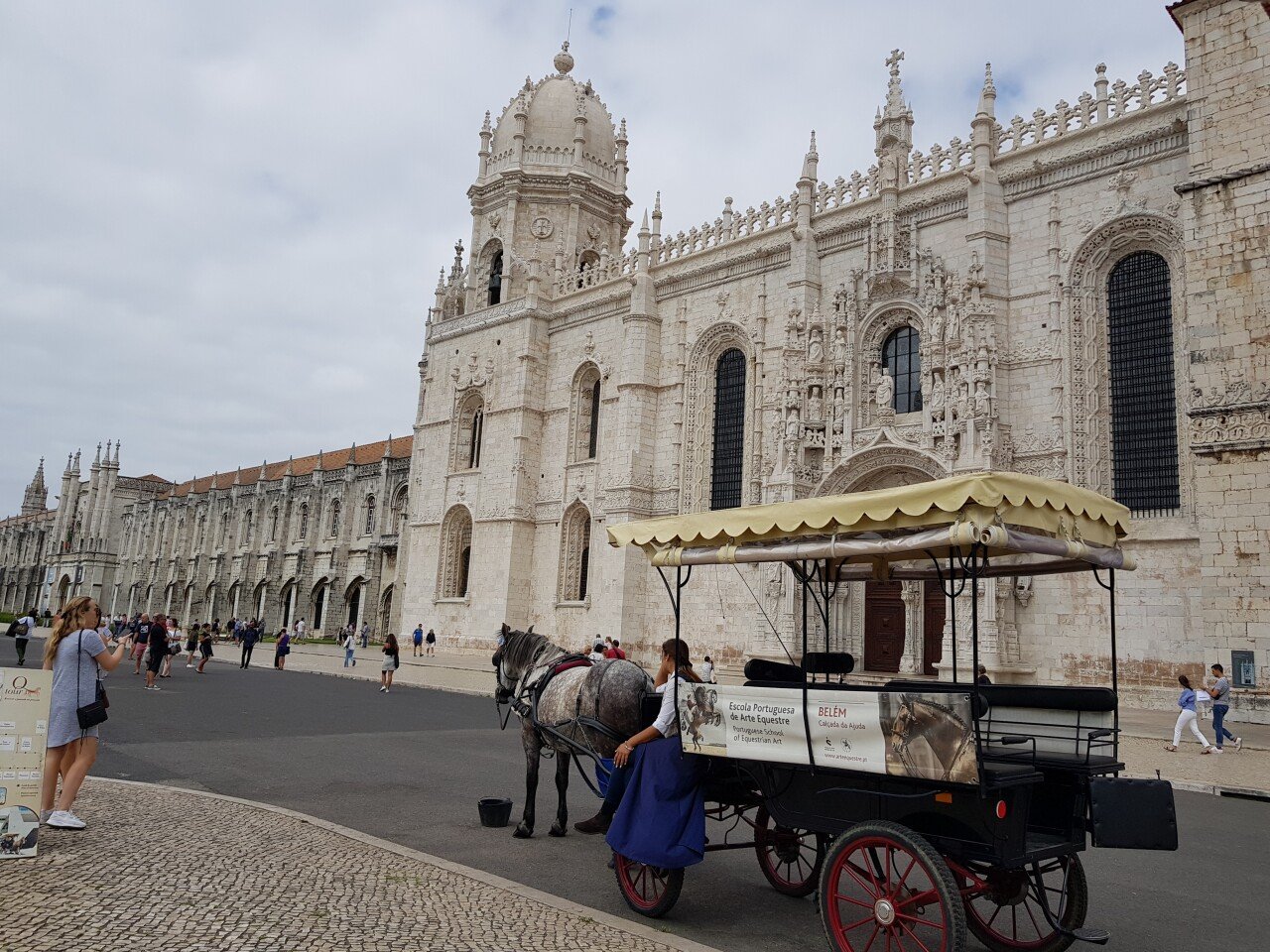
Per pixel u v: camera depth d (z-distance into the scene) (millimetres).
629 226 63906
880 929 8219
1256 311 27562
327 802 14586
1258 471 26906
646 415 48469
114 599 123750
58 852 10102
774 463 41094
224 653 62781
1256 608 26453
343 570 87250
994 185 36594
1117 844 7836
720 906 10250
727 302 46594
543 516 54125
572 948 7980
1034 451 34125
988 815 7922
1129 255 33656
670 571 46156
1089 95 34938
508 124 63188
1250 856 12992
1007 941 9133
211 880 9320
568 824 13875
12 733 10461
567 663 13102
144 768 17078
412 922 8375
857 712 8578
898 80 41656
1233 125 28906
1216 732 22250
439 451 61406
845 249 42062
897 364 39406
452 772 18031
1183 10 30484
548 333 56938
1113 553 10250
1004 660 32469
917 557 11844
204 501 112125
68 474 142000
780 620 39250
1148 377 32531
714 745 9711
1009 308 35906
